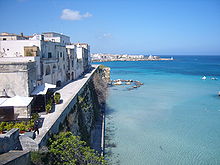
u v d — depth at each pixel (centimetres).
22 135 1427
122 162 2519
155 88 7556
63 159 1564
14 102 1961
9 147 1292
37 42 3331
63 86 4053
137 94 6444
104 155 2656
